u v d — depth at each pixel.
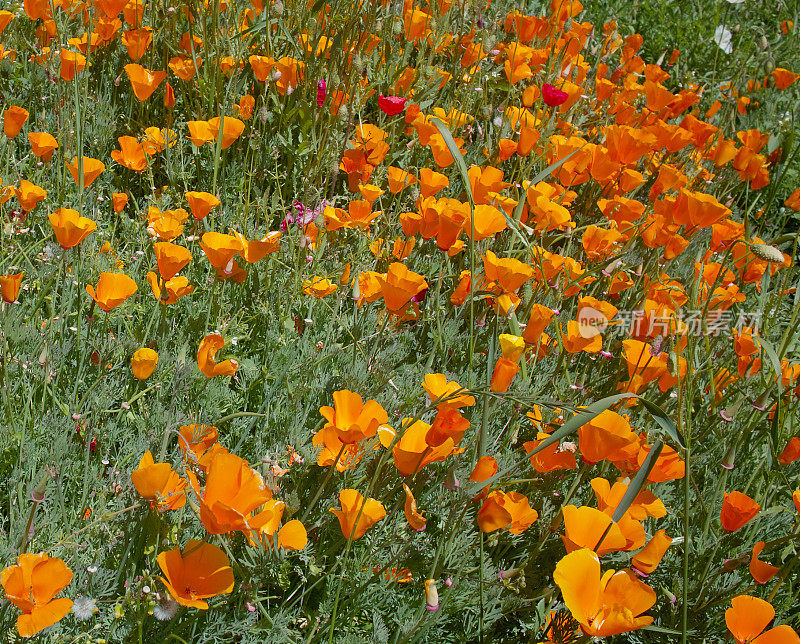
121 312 2.30
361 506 1.55
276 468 1.72
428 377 1.73
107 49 3.30
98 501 1.79
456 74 3.91
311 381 2.27
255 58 3.05
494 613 1.85
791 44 6.16
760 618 1.54
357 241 2.85
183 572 1.35
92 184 2.85
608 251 2.94
